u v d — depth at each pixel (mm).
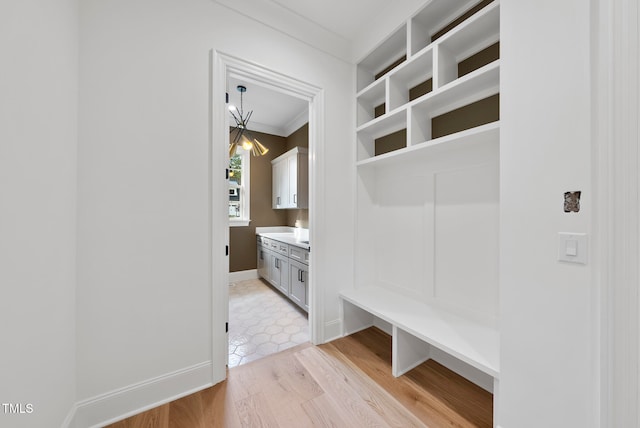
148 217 1427
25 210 875
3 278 777
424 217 2000
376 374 1737
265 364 1852
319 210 2143
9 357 799
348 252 2324
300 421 1343
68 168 1165
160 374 1464
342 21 2016
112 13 1335
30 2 890
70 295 1190
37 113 936
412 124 1826
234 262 4160
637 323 833
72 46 1192
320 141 2133
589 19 907
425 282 1988
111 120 1329
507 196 1136
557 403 992
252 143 3422
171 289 1495
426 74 1957
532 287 1060
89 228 1277
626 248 847
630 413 843
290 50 1952
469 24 1446
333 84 2209
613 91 862
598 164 895
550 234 1009
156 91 1447
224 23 1666
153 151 1438
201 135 1586
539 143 1038
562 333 979
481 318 1644
